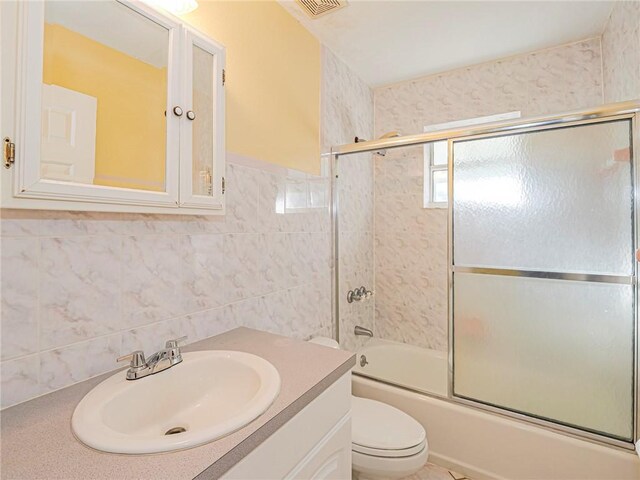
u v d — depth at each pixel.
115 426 0.72
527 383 1.48
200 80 1.04
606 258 1.31
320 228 1.88
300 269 1.69
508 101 2.10
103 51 0.80
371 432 1.31
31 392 0.73
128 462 0.53
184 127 0.95
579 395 1.37
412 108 2.41
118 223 0.89
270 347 1.07
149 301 0.97
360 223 2.33
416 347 2.34
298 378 0.84
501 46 1.96
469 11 1.63
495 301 1.55
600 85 1.86
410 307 2.40
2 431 0.61
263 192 1.43
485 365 1.57
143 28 0.89
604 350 1.32
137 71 0.88
